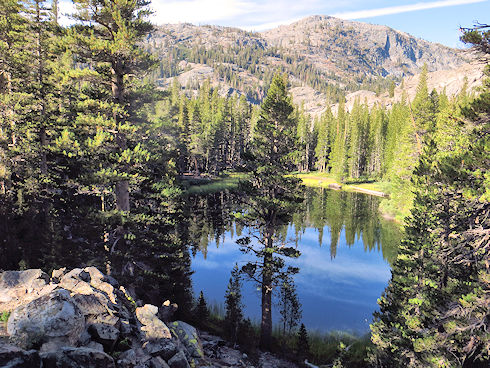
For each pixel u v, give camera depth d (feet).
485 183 35.32
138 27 56.13
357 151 321.32
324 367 59.06
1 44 77.36
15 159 76.84
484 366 42.14
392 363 52.31
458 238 44.65
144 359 29.04
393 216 182.50
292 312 77.46
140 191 64.69
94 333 27.45
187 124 261.65
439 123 145.38
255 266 68.74
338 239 150.00
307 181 328.90
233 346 61.11
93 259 59.52
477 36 32.65
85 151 51.13
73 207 76.23
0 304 30.53
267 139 72.02
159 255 66.85
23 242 66.59
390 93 624.59
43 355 21.36
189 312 71.82
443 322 43.24
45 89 79.56
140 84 63.62
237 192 74.02
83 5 51.13
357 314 83.97
